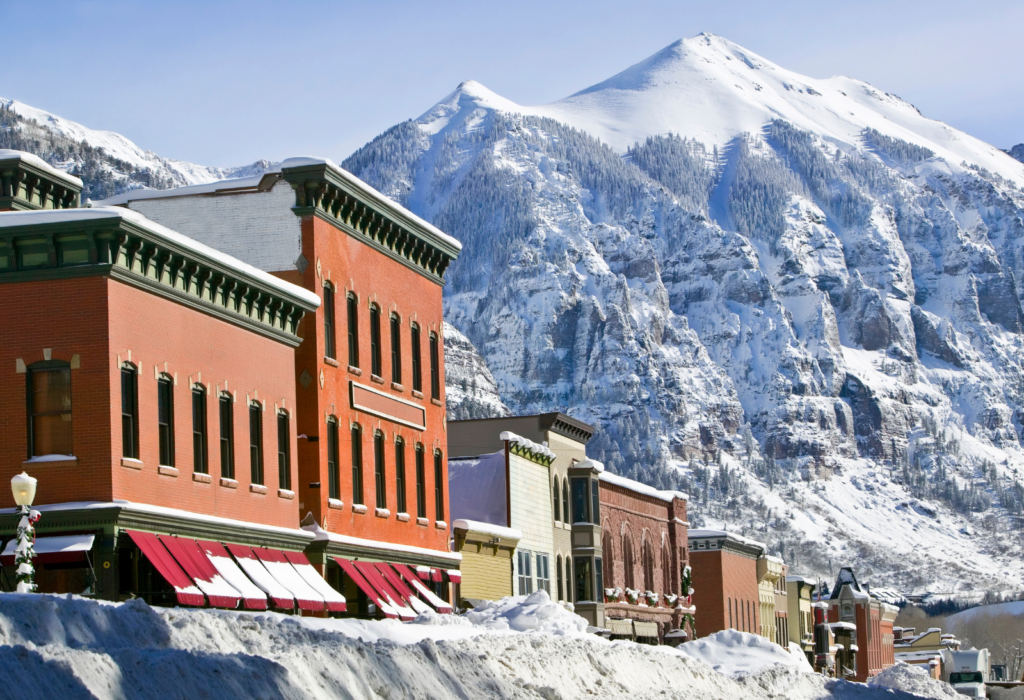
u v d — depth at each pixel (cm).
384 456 5925
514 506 7669
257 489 4850
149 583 4266
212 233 5503
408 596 5697
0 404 4119
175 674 2270
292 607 4694
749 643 5603
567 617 4778
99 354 4088
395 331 6166
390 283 6097
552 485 8431
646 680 3988
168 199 5572
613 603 9350
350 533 5516
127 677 2189
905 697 5141
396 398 6056
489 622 4609
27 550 3372
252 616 3077
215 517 4522
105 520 4019
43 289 4134
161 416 4362
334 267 5556
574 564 8706
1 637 2347
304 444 5316
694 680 4297
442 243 6569
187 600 4116
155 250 4309
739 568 12838
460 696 3014
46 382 4134
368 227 5875
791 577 15975
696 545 12250
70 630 2491
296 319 5228
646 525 10394
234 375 4772
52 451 4106
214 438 4625
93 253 4116
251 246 5450
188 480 4447
